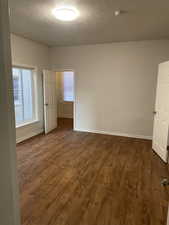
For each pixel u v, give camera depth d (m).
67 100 7.27
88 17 2.74
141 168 2.90
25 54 4.17
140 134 4.59
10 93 0.86
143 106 4.45
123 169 2.86
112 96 4.72
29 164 3.00
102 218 1.79
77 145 3.99
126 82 4.51
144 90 4.38
